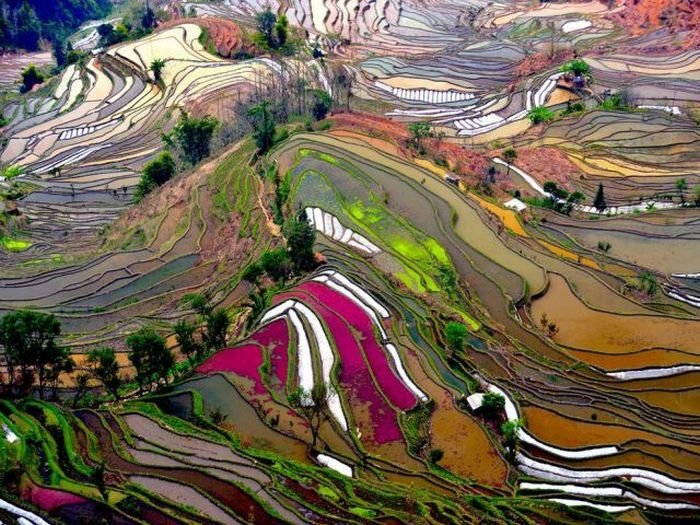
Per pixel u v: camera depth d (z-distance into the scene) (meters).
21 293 64.94
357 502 34.19
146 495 34.19
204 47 133.75
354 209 66.12
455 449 39.50
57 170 101.62
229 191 75.31
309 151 77.38
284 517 33.16
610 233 68.31
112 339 54.78
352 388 43.94
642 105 104.69
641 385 46.09
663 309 55.25
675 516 35.09
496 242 62.09
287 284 56.25
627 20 147.00
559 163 85.31
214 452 38.16
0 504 32.88
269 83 111.12
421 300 53.09
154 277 66.12
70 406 43.56
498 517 33.31
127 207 89.50
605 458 39.28
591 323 52.78
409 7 171.62
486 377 45.25
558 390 44.69
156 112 115.25
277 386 44.44
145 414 41.38
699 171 83.44
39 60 160.75
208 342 49.88
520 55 136.00
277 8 163.75
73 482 35.03
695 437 40.88
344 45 146.62
